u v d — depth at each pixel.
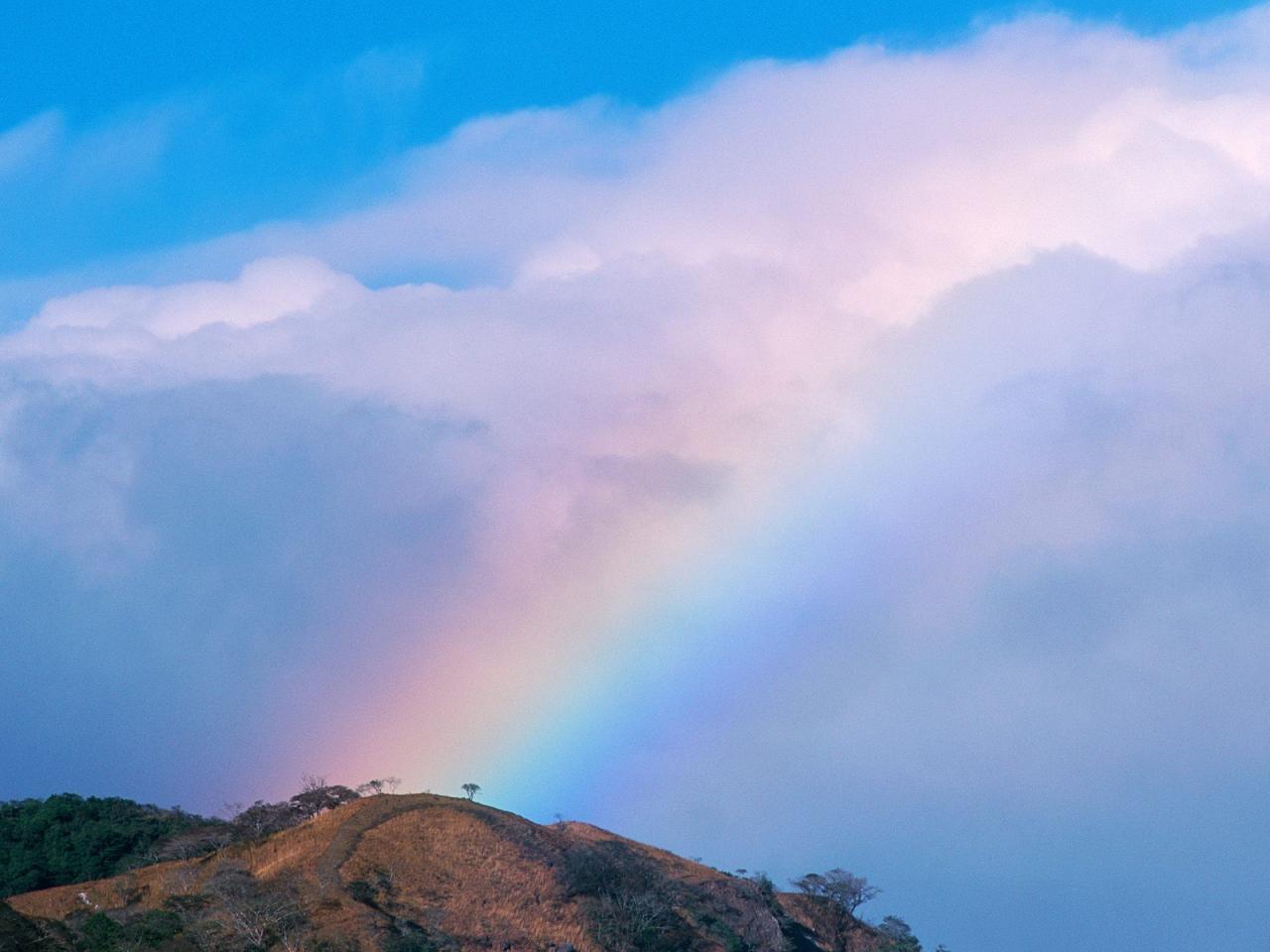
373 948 120.88
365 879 135.62
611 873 147.62
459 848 144.75
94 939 122.25
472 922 132.88
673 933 142.88
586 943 134.75
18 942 119.62
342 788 164.88
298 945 120.75
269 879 135.12
